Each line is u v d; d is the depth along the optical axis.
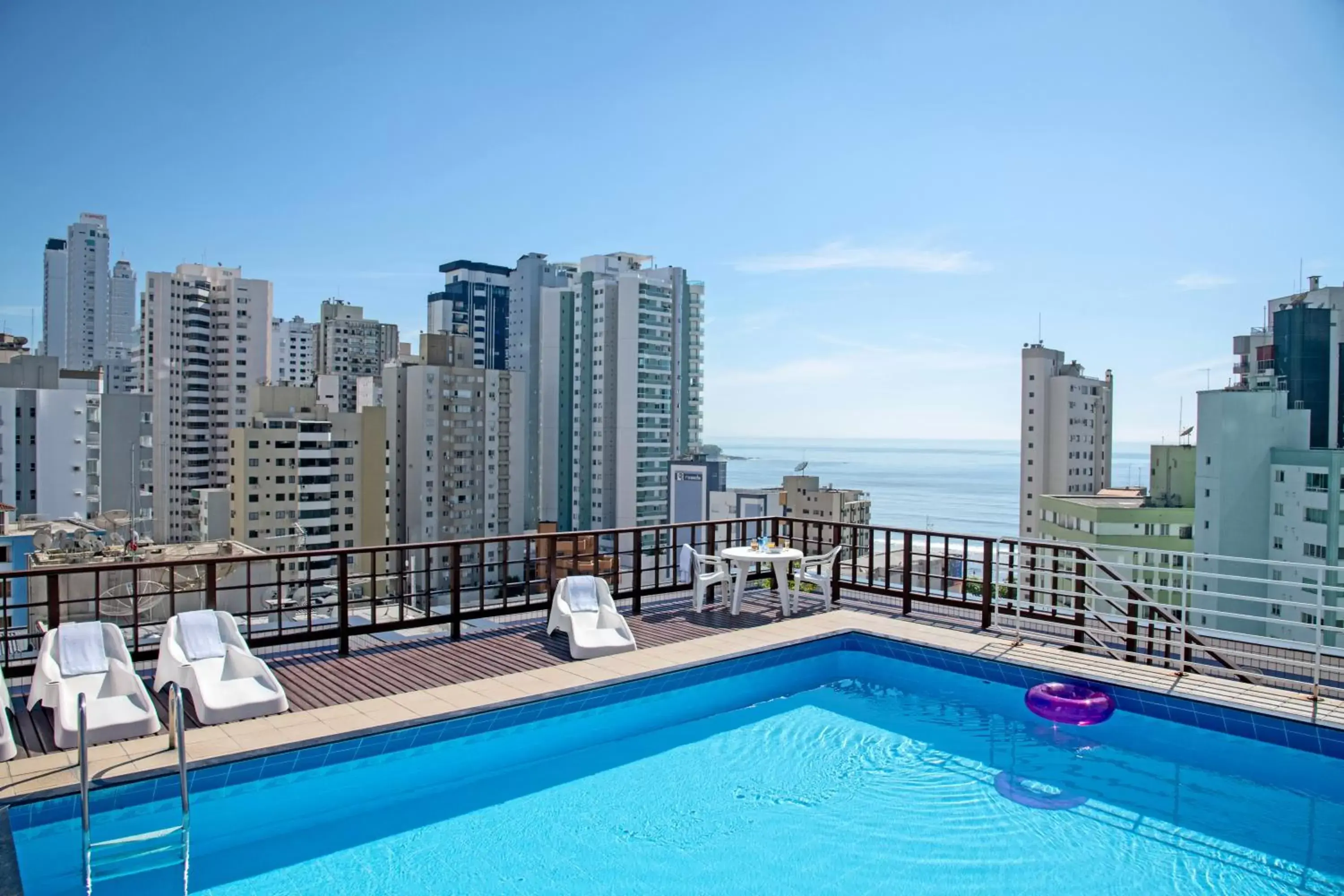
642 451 76.00
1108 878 4.71
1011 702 7.56
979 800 5.81
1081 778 6.18
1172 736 6.62
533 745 6.48
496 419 65.88
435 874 4.75
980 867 4.89
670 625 9.10
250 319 69.88
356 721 5.81
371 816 5.52
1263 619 6.78
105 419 50.03
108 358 96.94
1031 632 8.68
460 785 6.01
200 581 8.34
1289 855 5.02
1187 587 7.28
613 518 75.38
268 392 53.19
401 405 63.38
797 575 10.10
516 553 63.91
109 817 4.79
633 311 73.50
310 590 7.71
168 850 4.86
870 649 8.73
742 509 63.69
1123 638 7.68
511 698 6.39
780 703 7.91
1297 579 23.52
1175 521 31.08
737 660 7.79
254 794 5.25
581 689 6.71
